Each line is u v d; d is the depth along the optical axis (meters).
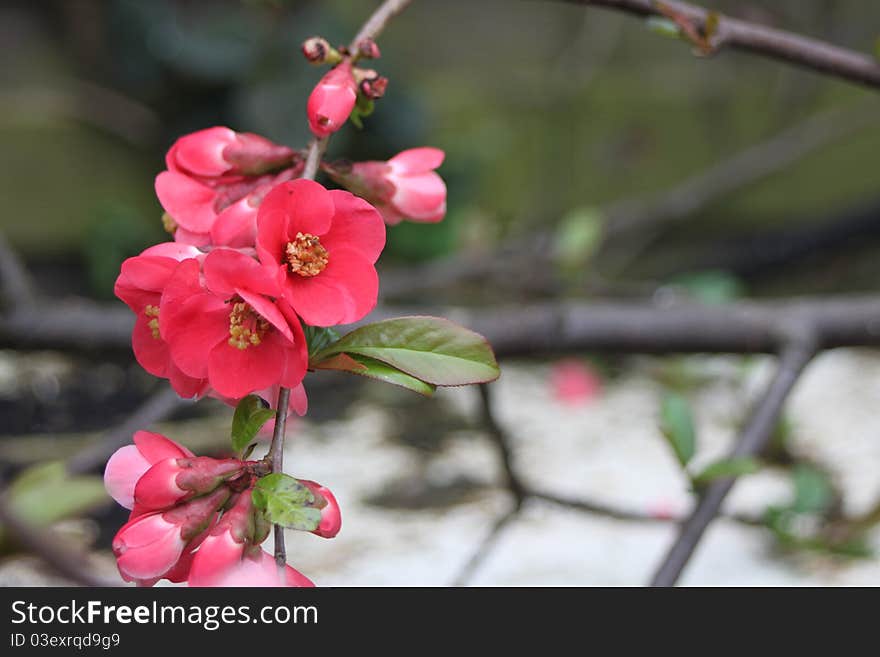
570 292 2.56
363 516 1.99
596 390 2.77
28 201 3.25
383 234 0.95
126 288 0.95
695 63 3.62
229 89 3.40
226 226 0.96
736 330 1.56
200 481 0.94
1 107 3.24
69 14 3.32
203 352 0.94
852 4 3.54
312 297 0.94
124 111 3.35
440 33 3.60
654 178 3.55
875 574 1.76
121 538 0.94
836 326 1.53
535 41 3.63
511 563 1.80
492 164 3.47
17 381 2.74
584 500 1.50
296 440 2.40
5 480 2.05
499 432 1.46
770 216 3.51
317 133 0.98
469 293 3.05
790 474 2.14
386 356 0.97
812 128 3.43
